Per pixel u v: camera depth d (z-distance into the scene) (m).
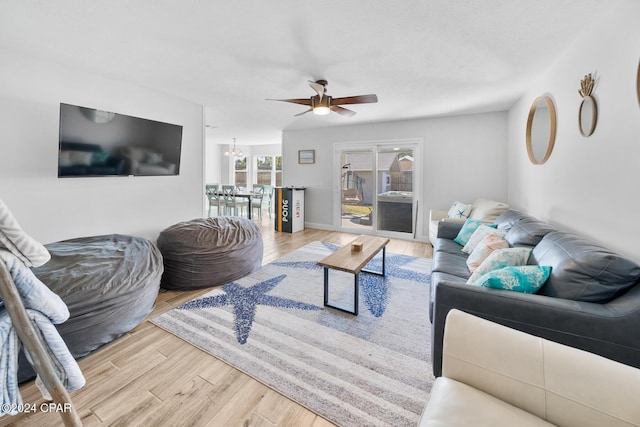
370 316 2.23
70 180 2.73
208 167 9.03
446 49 2.24
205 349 1.80
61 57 2.46
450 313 1.07
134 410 1.34
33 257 0.95
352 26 1.93
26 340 0.91
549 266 1.46
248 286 2.79
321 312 2.28
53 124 2.59
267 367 1.63
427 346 1.85
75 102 2.71
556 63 2.43
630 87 1.50
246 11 1.76
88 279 1.78
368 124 5.17
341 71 2.69
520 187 3.50
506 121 4.16
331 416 1.31
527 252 1.77
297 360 1.70
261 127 5.70
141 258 2.27
